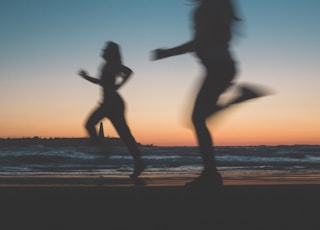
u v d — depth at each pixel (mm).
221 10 3820
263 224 2658
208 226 2592
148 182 5551
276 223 2684
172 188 3365
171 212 2791
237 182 5207
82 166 13602
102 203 2818
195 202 2855
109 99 6074
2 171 10930
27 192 3100
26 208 2750
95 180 5965
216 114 3855
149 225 2582
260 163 17500
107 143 6344
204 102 3891
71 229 2488
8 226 2510
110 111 6082
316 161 19531
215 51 3822
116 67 6031
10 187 3445
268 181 5586
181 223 2643
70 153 24797
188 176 8070
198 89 3967
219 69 3844
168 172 10594
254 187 3436
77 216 2672
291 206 2908
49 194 3020
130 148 6059
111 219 2648
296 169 12617
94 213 2711
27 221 2584
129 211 2758
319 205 2920
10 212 2703
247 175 8219
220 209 2861
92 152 25234
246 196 2965
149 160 17938
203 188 3354
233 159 22266
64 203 2803
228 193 3102
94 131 6234
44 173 9914
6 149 31234
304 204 2922
